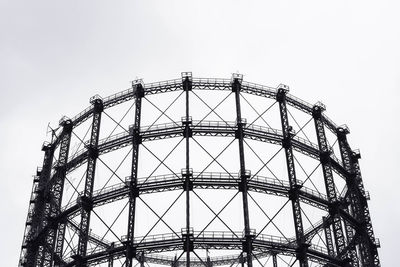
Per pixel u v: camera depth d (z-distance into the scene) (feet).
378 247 119.34
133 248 96.84
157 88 115.85
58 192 116.16
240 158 104.58
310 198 106.42
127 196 104.63
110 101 118.62
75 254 98.94
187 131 106.93
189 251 93.81
